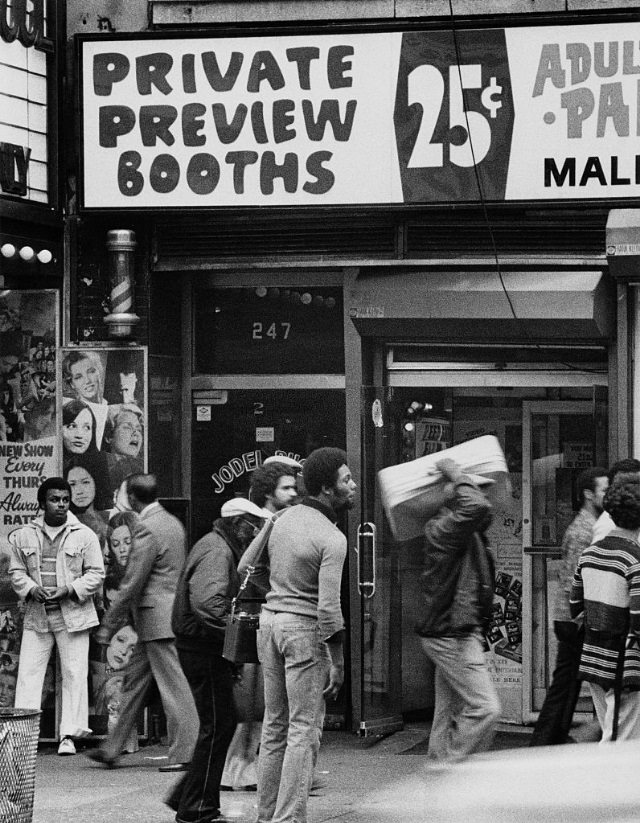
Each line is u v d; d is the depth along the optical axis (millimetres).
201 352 15633
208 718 11086
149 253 15109
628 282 14031
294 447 15406
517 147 13969
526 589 15203
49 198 14820
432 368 15258
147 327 15070
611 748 6992
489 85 14000
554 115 13867
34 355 15008
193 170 14562
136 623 12547
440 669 10844
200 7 14812
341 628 10164
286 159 14414
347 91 14281
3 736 9992
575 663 12023
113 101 14656
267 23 14688
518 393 15258
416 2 14414
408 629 15445
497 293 14312
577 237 14258
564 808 6258
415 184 14203
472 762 6980
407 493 11031
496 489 11070
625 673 11172
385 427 15055
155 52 14562
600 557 11258
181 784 11180
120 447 14859
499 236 14406
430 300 14508
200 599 11008
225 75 14477
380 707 14859
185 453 15609
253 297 15508
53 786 12922
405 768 13328
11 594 14789
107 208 14695
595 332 14188
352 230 14766
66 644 14547
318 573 10281
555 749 7145
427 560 10703
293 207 14414
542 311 14211
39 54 14695
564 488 15164
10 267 14719
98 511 14867
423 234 14594
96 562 14625
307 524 10352
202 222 15031
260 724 12984
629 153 13742
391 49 14180
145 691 13094
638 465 11930
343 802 11867
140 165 14633
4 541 14727
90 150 14719
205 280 15516
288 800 10180
